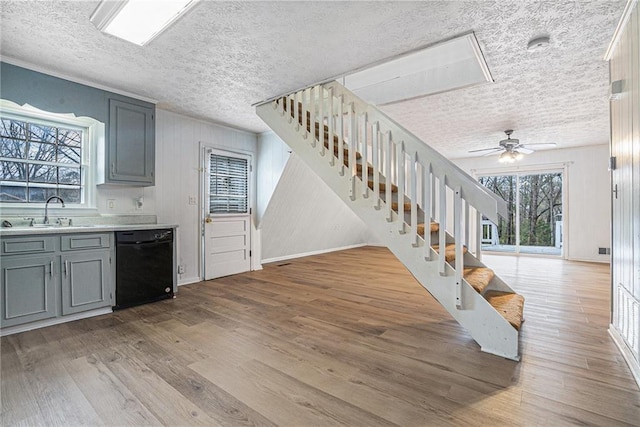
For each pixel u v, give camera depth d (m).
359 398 1.62
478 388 1.71
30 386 1.72
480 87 3.19
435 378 1.81
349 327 2.63
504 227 7.11
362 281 4.38
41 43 2.34
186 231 4.21
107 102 3.19
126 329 2.56
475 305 2.18
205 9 1.95
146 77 2.95
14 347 2.21
